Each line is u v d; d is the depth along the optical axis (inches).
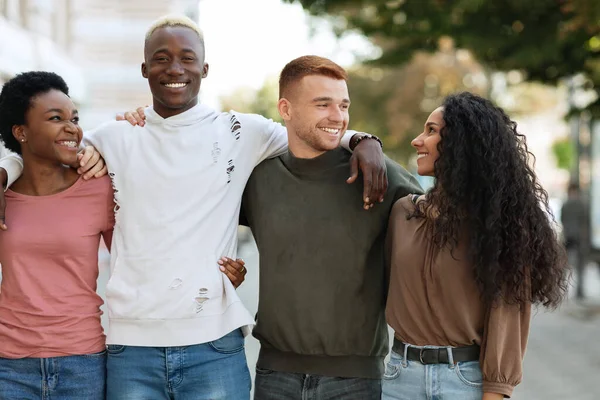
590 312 456.1
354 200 143.1
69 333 133.6
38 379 133.2
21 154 142.9
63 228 135.9
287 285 142.0
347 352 141.6
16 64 333.4
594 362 318.3
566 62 373.7
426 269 128.1
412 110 1055.6
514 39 346.6
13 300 134.6
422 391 128.6
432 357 128.6
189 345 134.1
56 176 140.3
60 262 135.7
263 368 145.3
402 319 131.0
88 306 136.9
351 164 140.3
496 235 124.4
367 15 388.8
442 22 348.5
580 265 510.9
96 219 139.9
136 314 133.9
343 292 141.8
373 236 142.9
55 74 141.3
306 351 141.3
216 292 136.0
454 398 126.9
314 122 140.3
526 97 1083.3
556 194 1593.3
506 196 126.1
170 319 133.6
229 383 136.6
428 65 1024.2
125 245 137.7
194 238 136.5
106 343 136.6
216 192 139.9
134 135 142.1
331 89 140.1
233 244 142.6
